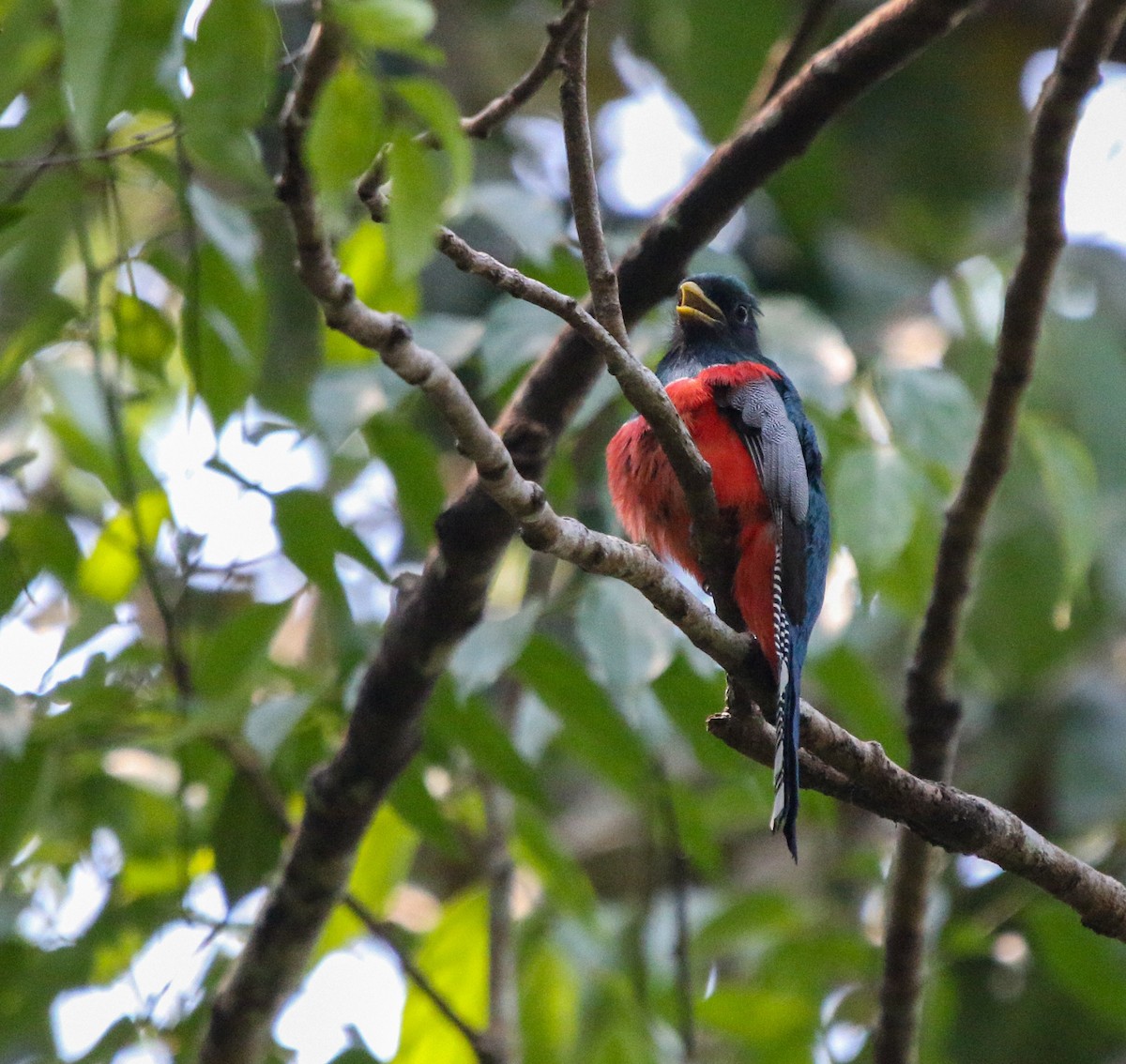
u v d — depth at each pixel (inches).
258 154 253.4
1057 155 313.7
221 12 223.0
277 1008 391.2
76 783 431.8
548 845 436.1
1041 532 565.9
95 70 228.7
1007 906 500.1
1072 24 306.2
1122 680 609.9
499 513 335.9
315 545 381.4
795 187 590.9
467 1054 436.5
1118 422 562.9
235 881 415.2
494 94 637.3
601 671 359.9
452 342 367.2
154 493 448.1
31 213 341.7
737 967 594.2
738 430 381.4
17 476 451.5
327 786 372.2
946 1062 477.7
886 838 641.0
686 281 456.4
